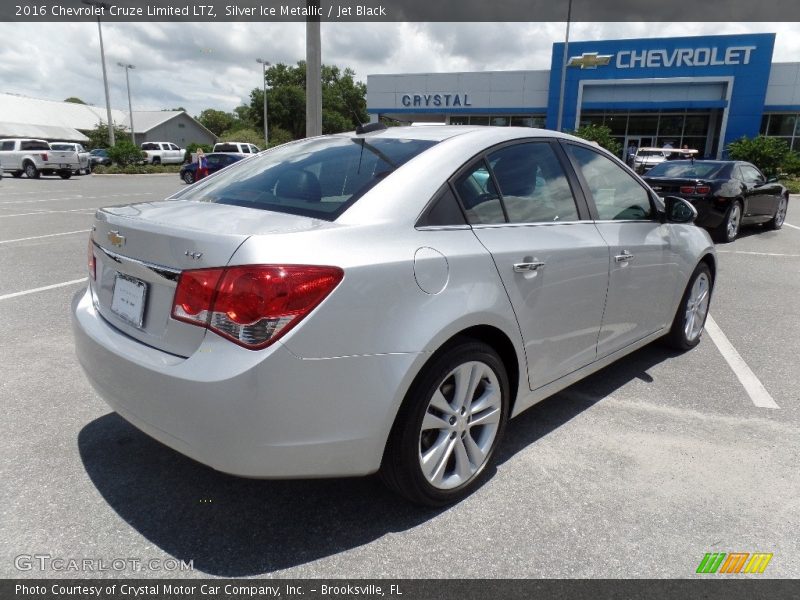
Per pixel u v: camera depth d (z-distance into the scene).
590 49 29.86
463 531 2.26
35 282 6.00
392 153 2.54
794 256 8.40
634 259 3.28
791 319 5.21
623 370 3.95
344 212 2.17
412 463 2.20
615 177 3.38
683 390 3.62
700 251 4.07
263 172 2.77
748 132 28.66
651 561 2.11
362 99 93.00
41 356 3.95
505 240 2.50
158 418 1.99
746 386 3.69
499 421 2.58
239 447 1.85
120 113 72.50
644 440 2.99
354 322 1.94
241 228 2.00
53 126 59.97
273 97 83.75
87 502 2.38
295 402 1.87
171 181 27.80
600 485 2.58
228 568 2.04
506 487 2.56
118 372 2.11
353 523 2.30
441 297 2.17
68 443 2.84
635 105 29.94
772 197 10.83
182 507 2.37
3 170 28.83
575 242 2.84
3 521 2.25
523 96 31.52
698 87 29.00
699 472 2.69
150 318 2.10
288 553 2.12
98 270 2.48
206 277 1.88
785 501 2.48
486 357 2.40
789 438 3.02
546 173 2.91
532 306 2.59
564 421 3.19
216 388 1.81
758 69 27.73
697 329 4.39
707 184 9.26
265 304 1.81
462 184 2.46
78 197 17.28
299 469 1.95
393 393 2.04
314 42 8.80
